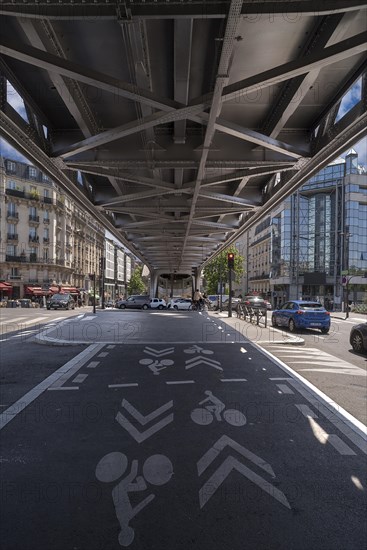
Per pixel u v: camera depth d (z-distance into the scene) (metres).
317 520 2.88
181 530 2.74
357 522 2.87
